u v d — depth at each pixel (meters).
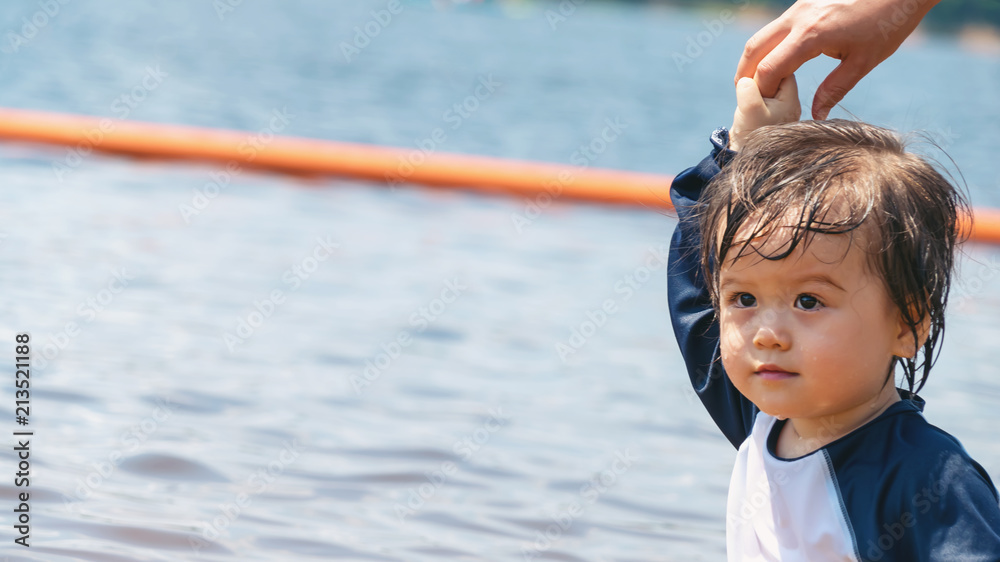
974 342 6.91
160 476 3.81
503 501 3.84
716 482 4.17
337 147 13.23
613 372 5.77
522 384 5.44
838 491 1.97
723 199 2.07
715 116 25.30
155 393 4.79
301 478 3.92
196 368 5.25
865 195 1.92
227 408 4.68
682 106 27.53
